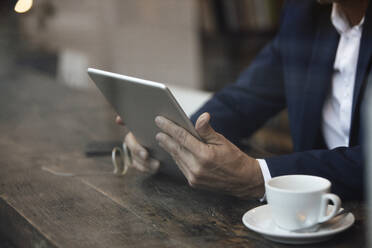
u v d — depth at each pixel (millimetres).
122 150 1422
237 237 895
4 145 1686
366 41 1264
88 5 4227
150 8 3932
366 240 858
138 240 896
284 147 1841
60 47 3900
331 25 1443
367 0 1310
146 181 1253
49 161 1466
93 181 1267
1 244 1140
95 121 1978
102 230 947
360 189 1061
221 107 1625
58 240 910
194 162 1059
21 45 3736
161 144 1128
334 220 911
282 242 862
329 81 1438
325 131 1476
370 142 725
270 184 893
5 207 1133
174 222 978
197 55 3434
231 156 1044
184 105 2045
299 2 1538
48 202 1119
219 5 3189
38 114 2162
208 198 1115
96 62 4105
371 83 1214
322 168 1072
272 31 2852
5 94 2637
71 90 2725
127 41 4152
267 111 1666
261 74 1678
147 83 1006
